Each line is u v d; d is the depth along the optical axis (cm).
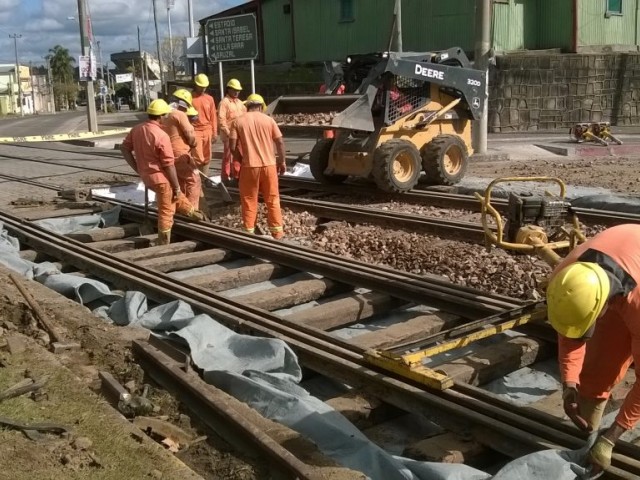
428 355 488
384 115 1216
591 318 315
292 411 445
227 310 633
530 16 2877
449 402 450
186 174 1055
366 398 482
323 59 3228
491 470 425
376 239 923
